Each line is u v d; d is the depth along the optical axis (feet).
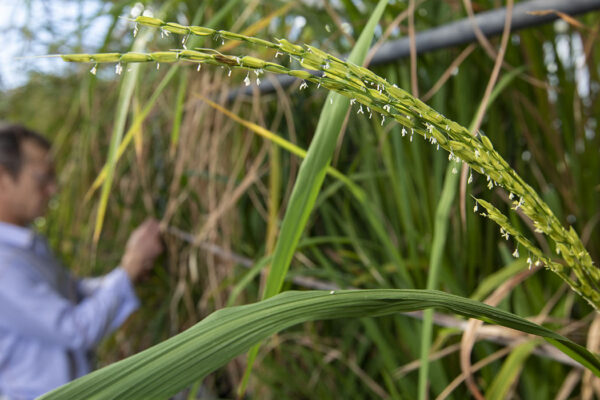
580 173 1.98
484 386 2.15
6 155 3.56
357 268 2.71
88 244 4.61
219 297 3.45
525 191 0.70
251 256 3.41
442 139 0.65
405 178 2.14
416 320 2.26
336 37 2.61
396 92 0.61
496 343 2.12
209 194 3.47
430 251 2.19
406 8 2.17
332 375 2.97
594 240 1.99
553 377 2.00
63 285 3.87
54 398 0.52
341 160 2.79
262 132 1.64
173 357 0.59
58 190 4.65
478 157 0.66
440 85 1.99
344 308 0.72
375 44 2.15
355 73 0.60
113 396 0.54
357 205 2.64
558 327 1.90
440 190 2.07
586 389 1.74
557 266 0.77
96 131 4.00
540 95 1.97
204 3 2.23
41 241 3.92
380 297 0.71
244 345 0.64
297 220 1.14
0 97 4.99
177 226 4.07
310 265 2.90
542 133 2.06
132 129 1.67
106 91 4.01
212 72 3.20
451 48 2.11
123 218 4.48
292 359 2.99
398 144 2.13
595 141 1.94
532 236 2.04
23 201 3.69
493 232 2.12
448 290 2.15
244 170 3.29
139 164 3.87
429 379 2.21
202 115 3.32
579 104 1.95
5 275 3.30
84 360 3.63
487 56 2.03
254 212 3.35
